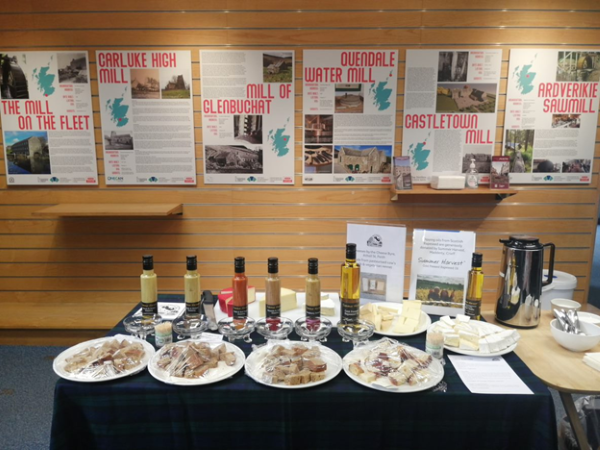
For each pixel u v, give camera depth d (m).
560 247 3.49
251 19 3.22
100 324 3.24
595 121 3.32
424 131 3.34
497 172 3.27
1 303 3.61
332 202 3.46
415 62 3.25
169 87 3.31
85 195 3.48
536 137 3.34
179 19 3.23
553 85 3.27
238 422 1.35
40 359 3.14
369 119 3.33
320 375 1.35
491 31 3.22
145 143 3.38
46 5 3.23
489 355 1.52
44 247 3.56
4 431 2.39
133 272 3.58
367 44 3.25
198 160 3.42
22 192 3.48
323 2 3.20
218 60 3.26
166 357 1.43
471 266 1.80
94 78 3.31
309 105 3.32
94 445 1.38
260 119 3.34
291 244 3.52
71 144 3.40
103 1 3.21
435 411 1.33
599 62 3.24
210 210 3.48
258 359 1.47
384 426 1.35
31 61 3.29
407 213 3.46
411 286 1.90
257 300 2.00
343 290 1.64
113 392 1.32
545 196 3.43
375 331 1.68
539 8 3.19
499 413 1.31
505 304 1.84
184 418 1.35
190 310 1.69
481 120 3.33
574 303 1.94
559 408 2.57
